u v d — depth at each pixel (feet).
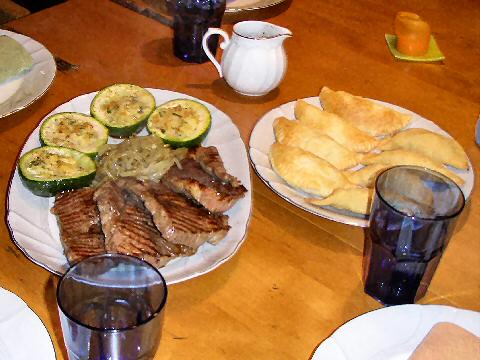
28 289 2.54
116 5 4.66
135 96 3.50
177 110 3.43
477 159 3.62
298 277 2.73
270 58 3.73
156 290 2.11
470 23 5.12
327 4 5.07
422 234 2.46
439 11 5.23
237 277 2.69
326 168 3.15
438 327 2.33
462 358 2.21
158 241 2.61
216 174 3.00
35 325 2.20
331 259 2.85
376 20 4.96
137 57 4.14
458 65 4.53
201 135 3.28
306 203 3.01
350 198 2.96
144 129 3.44
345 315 2.59
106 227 2.60
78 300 2.13
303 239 2.94
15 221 2.70
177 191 2.91
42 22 4.36
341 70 4.29
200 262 2.64
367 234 2.99
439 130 3.66
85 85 3.82
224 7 4.07
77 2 4.64
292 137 3.38
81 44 4.18
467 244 3.01
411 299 2.66
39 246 2.63
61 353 2.29
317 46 4.51
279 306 2.59
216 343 2.41
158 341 2.11
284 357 2.39
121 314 2.18
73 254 2.51
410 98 4.09
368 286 2.69
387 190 2.64
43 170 2.88
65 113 3.30
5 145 3.29
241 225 2.83
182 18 3.97
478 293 2.76
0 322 2.20
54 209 2.77
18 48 3.78
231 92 3.94
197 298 2.57
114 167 3.02
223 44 3.86
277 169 3.18
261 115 3.76
